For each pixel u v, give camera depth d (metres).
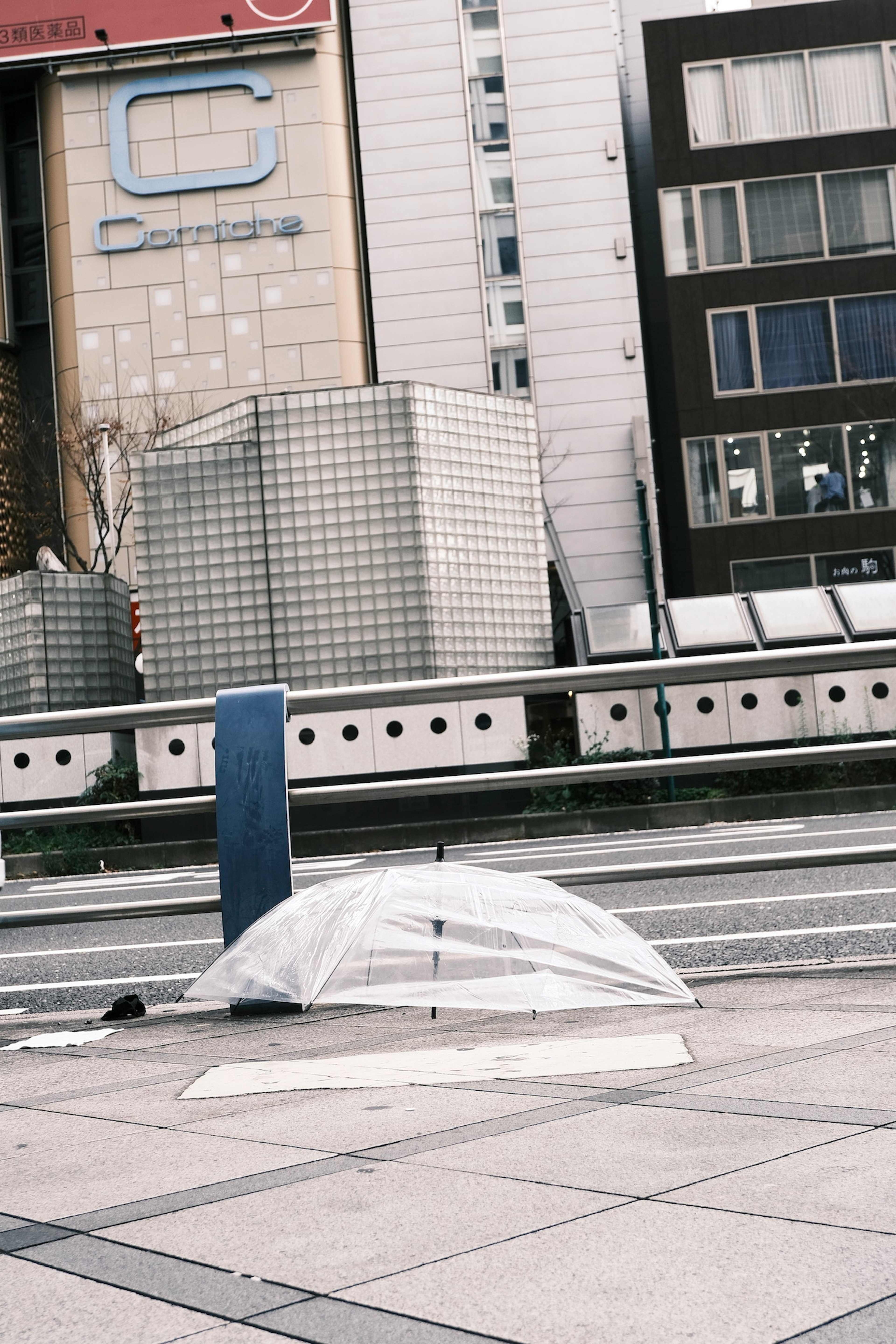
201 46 30.61
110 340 30.41
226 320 30.30
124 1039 4.77
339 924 4.00
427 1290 2.06
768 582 28.38
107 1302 2.11
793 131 29.17
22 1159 3.08
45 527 31.47
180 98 30.72
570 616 24.39
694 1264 2.09
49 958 7.89
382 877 4.16
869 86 29.28
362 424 21.64
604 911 4.17
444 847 4.38
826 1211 2.29
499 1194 2.51
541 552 22.77
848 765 18.66
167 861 18.45
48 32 30.73
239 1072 3.90
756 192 29.09
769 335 28.80
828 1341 1.80
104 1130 3.31
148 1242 2.38
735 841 12.89
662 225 29.11
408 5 30.58
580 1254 2.17
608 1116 3.06
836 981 4.89
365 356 30.41
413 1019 4.76
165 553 21.81
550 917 4.00
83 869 18.28
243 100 30.66
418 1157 2.82
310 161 30.50
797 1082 3.27
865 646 5.21
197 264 30.44
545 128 30.20
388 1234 2.34
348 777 19.81
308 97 30.61
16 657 21.75
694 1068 3.54
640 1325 1.88
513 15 30.50
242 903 4.94
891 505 28.34
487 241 30.06
